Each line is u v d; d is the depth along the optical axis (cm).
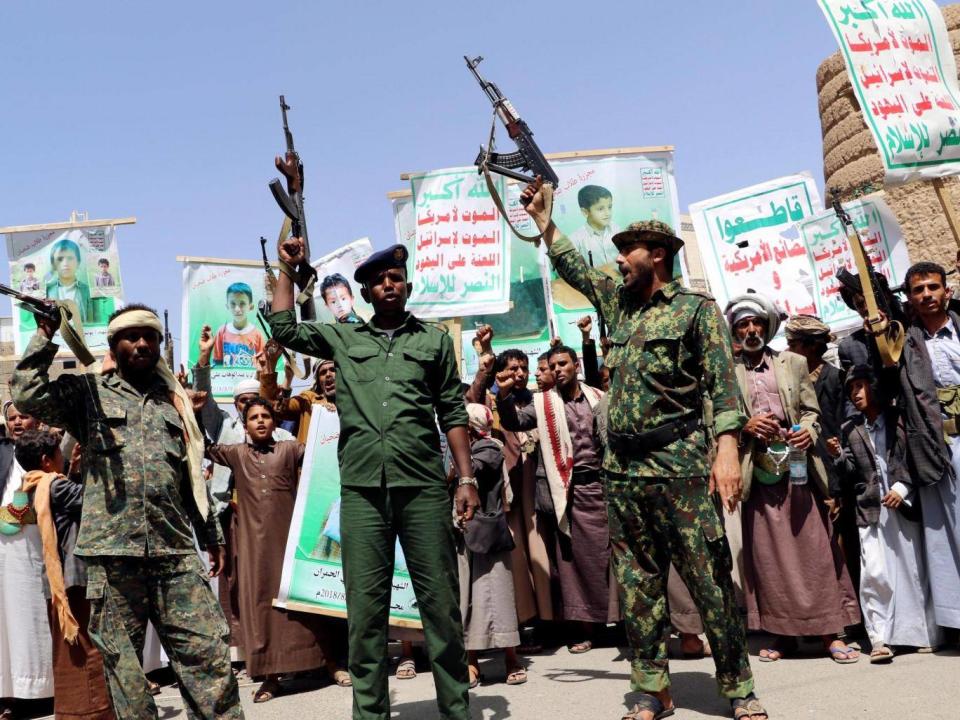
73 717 447
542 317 850
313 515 534
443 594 384
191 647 362
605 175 824
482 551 488
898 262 699
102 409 365
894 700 391
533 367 842
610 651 568
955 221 591
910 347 490
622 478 390
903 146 592
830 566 493
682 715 397
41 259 936
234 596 574
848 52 603
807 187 762
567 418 586
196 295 945
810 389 524
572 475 576
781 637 512
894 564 492
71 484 463
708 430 519
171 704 526
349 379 392
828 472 517
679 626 521
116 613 354
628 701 426
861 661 482
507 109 431
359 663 378
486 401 616
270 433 562
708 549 376
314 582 525
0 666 505
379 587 381
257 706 494
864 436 513
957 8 863
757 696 419
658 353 381
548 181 429
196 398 551
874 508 502
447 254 787
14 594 507
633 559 397
